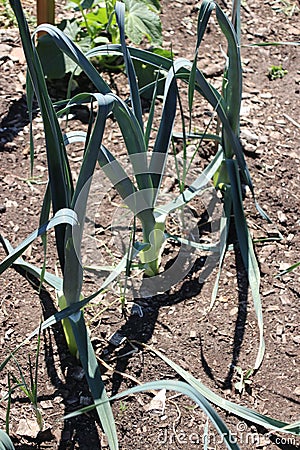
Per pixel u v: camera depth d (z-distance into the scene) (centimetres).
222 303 211
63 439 178
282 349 200
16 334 200
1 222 231
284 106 279
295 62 301
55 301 209
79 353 178
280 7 331
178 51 302
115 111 176
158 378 192
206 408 151
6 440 152
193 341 201
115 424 182
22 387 174
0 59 288
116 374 192
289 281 218
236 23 219
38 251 223
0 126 262
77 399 187
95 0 282
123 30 184
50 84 281
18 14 155
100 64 288
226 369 195
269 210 239
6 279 214
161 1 326
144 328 203
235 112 214
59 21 305
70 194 179
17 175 247
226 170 233
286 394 190
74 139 191
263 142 262
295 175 251
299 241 231
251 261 210
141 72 276
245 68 296
